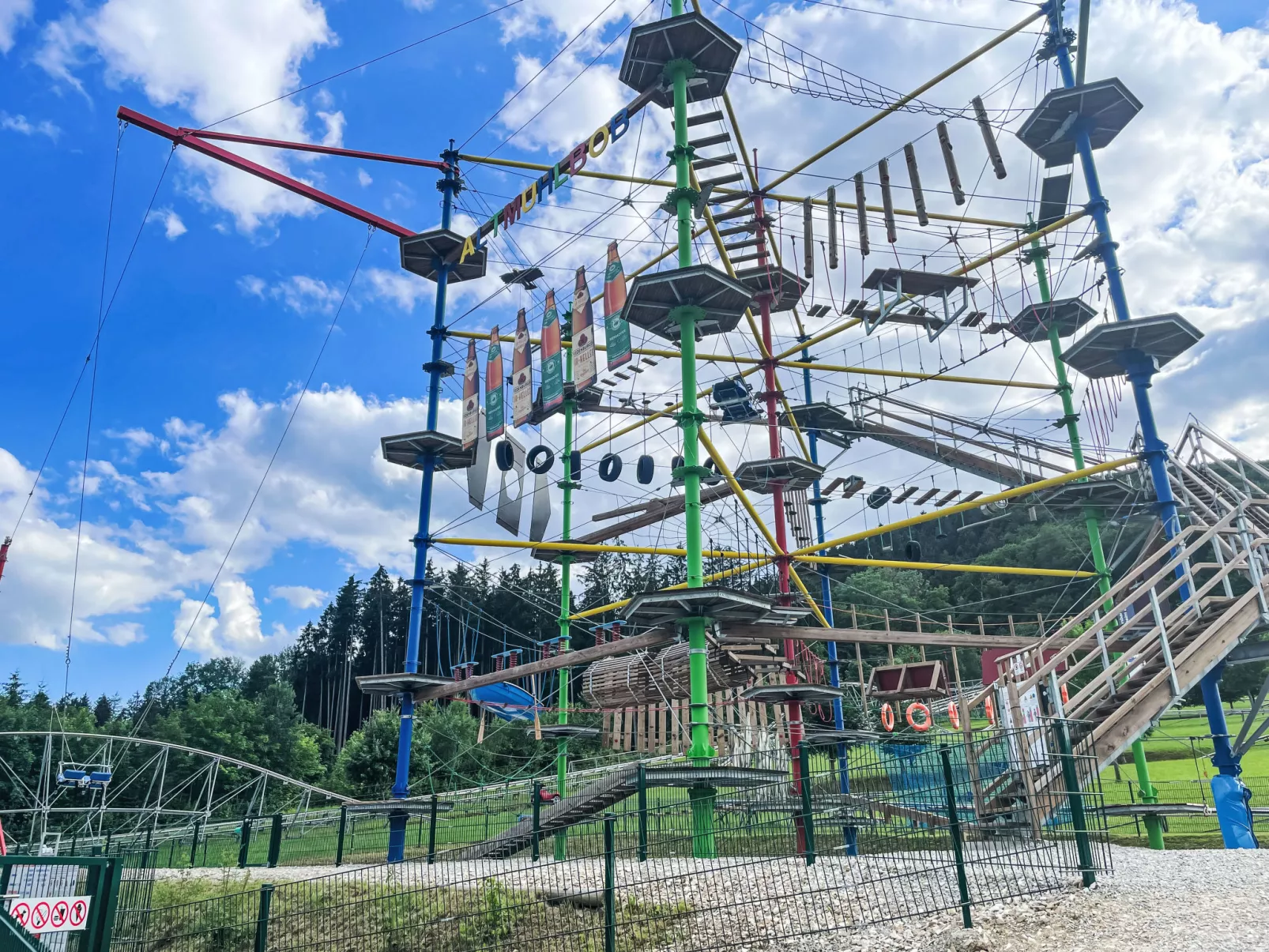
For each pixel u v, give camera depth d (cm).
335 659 12331
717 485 3516
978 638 2316
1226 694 5478
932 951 924
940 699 2552
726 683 2909
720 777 1775
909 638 2277
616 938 1120
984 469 3494
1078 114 2375
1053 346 3023
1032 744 1442
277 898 1522
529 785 3359
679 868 1287
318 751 9075
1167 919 910
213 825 2866
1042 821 1209
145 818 5453
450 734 6850
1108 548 6312
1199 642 1617
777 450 2714
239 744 8319
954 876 1124
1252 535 1911
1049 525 8088
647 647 2302
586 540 3597
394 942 1284
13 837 6906
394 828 2509
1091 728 1622
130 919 1346
